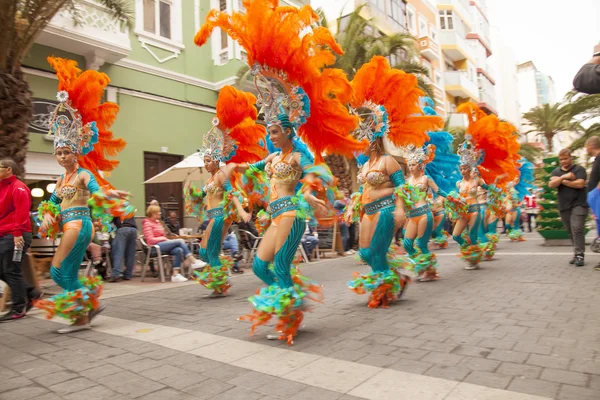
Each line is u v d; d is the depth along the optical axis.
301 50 3.92
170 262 9.36
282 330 3.86
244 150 6.66
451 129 23.59
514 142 8.16
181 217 13.73
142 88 12.63
